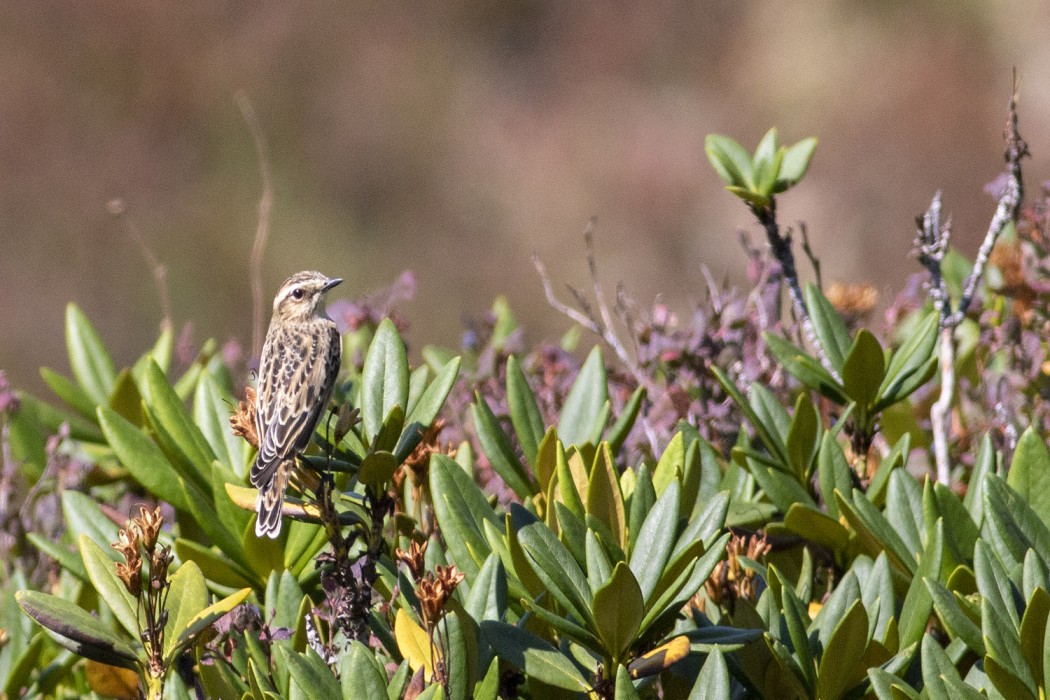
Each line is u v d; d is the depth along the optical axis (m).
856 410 7.74
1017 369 10.04
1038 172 39.66
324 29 44.75
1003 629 5.47
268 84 43.59
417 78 44.84
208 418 8.59
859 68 42.84
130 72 42.56
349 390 9.14
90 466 10.15
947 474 8.52
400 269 42.31
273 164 42.81
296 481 6.53
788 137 42.84
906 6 43.38
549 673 5.79
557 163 43.59
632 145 43.78
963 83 41.66
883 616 6.27
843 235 40.09
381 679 5.44
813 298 8.32
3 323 38.34
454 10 46.59
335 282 10.31
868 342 7.48
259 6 43.75
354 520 6.48
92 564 6.70
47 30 42.16
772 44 44.38
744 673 6.23
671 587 5.79
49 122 41.41
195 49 43.41
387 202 43.44
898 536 6.67
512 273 41.91
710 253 40.62
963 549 6.59
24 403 10.67
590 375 8.06
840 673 5.82
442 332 40.75
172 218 41.44
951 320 8.64
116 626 7.75
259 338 12.08
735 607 6.67
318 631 6.53
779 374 10.18
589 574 5.78
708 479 7.64
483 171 43.81
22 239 39.59
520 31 47.19
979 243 38.84
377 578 6.89
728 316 10.44
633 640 5.75
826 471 7.29
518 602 6.61
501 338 12.27
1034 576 5.76
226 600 6.41
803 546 7.51
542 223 42.69
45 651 7.92
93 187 41.09
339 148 43.53
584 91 45.16
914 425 9.65
